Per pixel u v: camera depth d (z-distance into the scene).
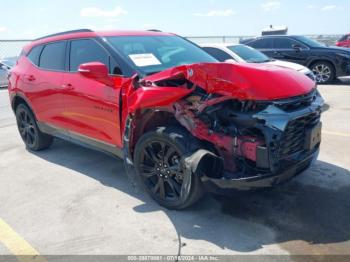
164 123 3.55
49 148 5.79
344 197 3.61
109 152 4.15
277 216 3.31
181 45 4.62
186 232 3.13
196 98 3.14
